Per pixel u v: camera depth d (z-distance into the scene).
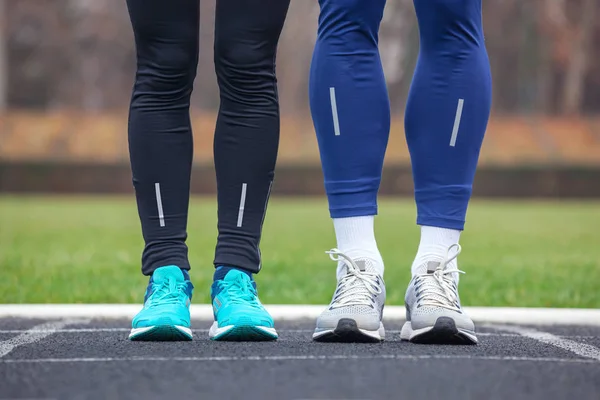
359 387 3.22
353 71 4.54
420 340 4.41
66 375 3.43
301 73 63.75
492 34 65.75
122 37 65.94
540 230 20.86
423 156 4.59
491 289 8.33
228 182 4.64
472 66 4.56
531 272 10.27
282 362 3.72
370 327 4.39
